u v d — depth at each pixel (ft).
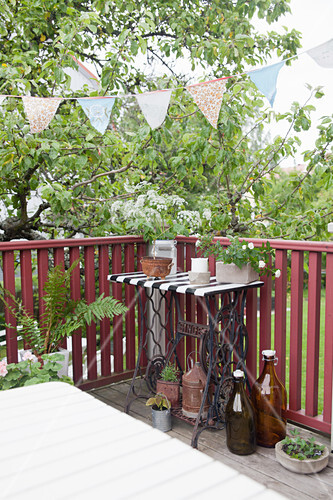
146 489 1.58
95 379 9.05
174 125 11.23
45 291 8.16
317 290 6.83
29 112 6.97
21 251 7.89
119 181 12.21
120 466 1.75
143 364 9.86
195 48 12.03
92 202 11.60
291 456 6.01
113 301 8.05
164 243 8.09
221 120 9.37
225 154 9.77
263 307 7.61
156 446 1.92
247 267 7.02
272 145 10.41
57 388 2.76
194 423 7.03
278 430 6.61
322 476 5.80
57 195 9.23
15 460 1.83
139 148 10.18
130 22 12.50
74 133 10.24
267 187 11.04
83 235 12.31
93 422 2.22
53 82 11.02
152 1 12.25
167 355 8.54
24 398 2.59
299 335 7.24
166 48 12.23
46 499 1.54
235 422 6.37
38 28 10.94
